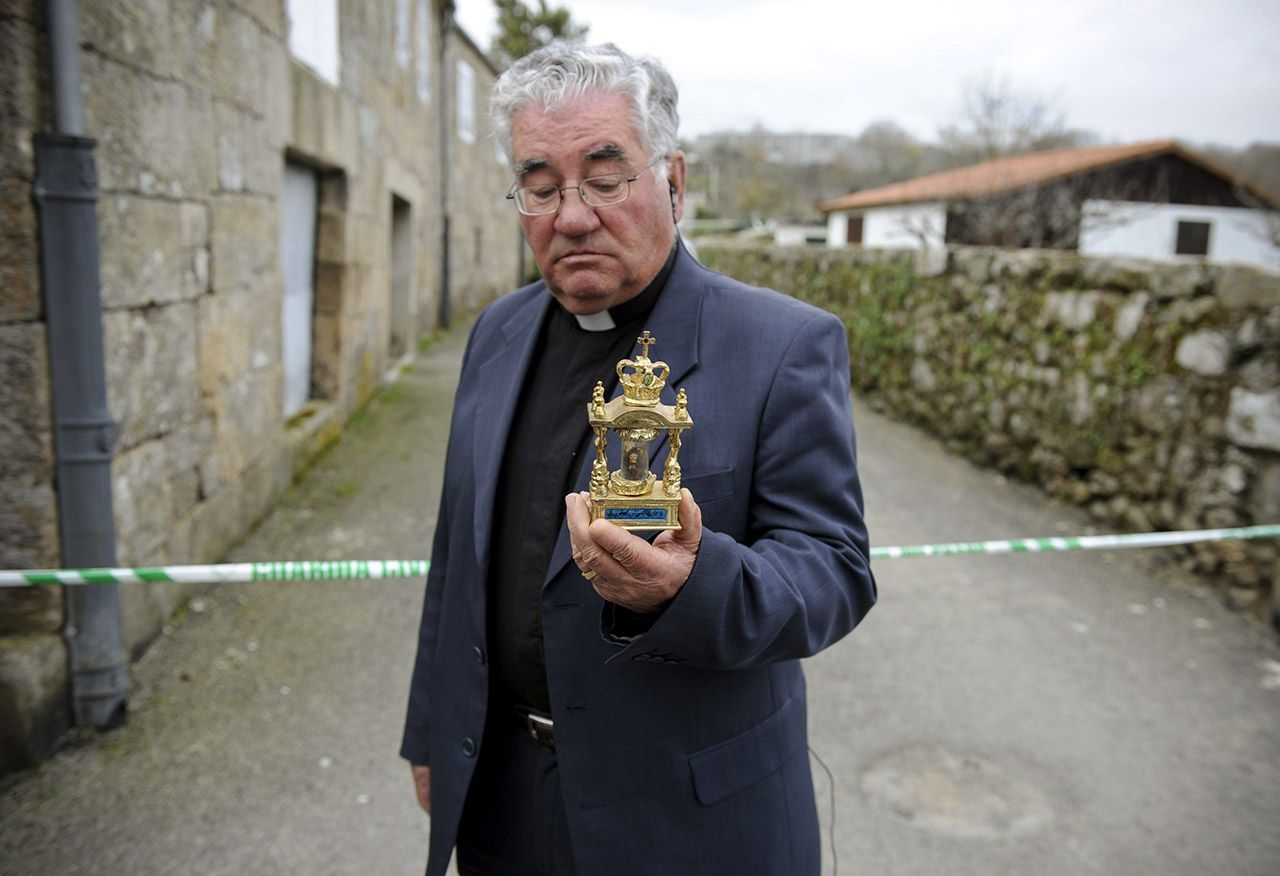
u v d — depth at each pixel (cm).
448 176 1420
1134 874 260
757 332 139
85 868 250
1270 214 1515
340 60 711
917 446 780
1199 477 493
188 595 417
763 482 132
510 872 157
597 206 134
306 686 350
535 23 2603
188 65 405
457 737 156
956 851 268
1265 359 454
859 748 320
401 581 456
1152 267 541
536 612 145
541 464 149
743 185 4291
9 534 292
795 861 147
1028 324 666
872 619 426
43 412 291
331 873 253
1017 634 414
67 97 284
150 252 367
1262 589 439
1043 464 642
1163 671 382
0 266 279
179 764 297
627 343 148
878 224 2409
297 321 689
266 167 530
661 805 136
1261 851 270
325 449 689
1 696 281
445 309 1464
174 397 395
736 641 114
